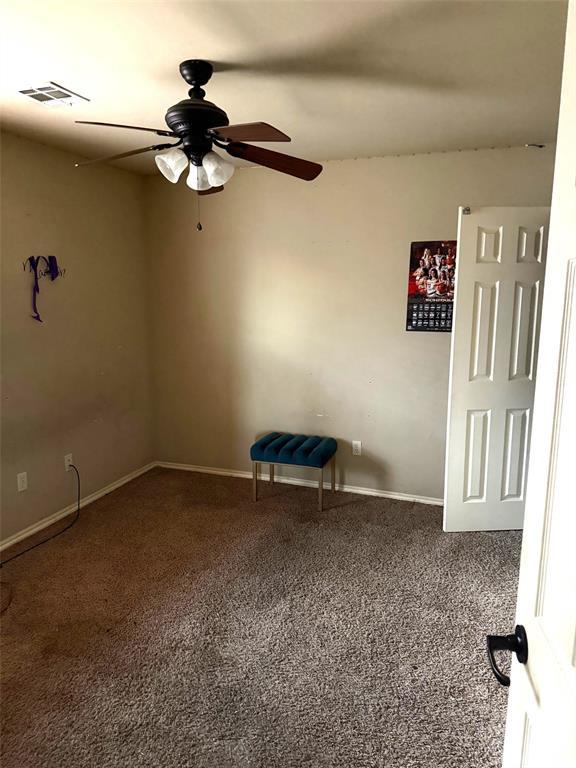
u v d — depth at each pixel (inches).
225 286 158.6
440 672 80.8
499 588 103.4
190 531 128.8
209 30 70.0
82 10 64.3
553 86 89.7
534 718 33.5
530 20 67.8
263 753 66.9
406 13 66.1
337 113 103.7
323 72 84.0
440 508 143.5
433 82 88.0
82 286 139.5
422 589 103.2
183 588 103.7
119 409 157.6
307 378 154.9
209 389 166.7
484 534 127.2
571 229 29.2
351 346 148.8
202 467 172.2
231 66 81.5
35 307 124.8
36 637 89.0
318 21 67.7
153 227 162.9
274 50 76.0
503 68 82.7
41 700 75.3
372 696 76.1
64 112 103.0
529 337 121.2
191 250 160.1
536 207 118.6
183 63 80.0
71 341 137.0
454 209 133.8
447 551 118.6
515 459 125.7
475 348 121.3
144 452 171.6
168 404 172.2
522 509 127.8
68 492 139.2
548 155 125.6
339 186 142.3
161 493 153.6
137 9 64.2
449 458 125.3
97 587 104.1
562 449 30.4
